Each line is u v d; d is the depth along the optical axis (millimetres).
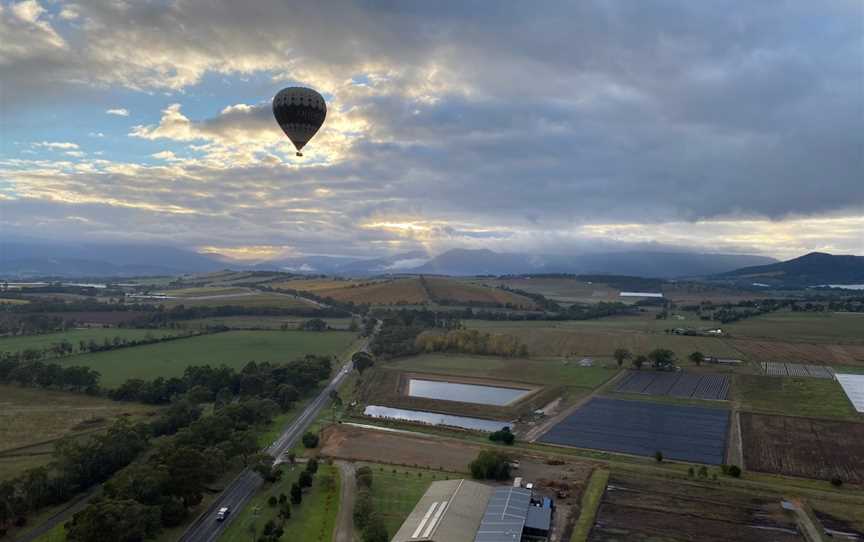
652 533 81875
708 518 86500
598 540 79938
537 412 148750
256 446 110500
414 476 104062
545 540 79875
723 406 151500
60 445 99812
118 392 150875
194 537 81250
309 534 82312
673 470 106250
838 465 109188
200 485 90250
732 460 112062
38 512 88875
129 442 106062
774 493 95438
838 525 84312
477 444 123250
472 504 86625
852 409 146250
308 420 142000
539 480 101000
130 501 78188
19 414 134125
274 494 96438
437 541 75750
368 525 80500
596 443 123375
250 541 80062
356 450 118562
